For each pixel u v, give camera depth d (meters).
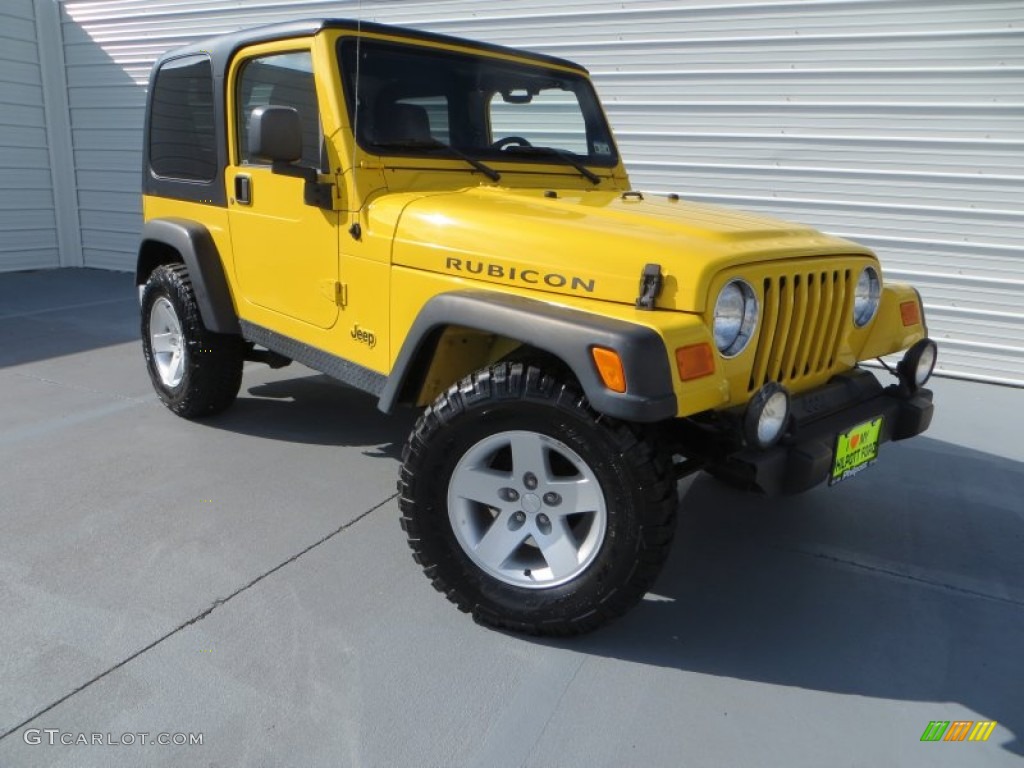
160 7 8.29
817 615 2.63
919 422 2.81
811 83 5.65
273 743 1.97
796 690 2.25
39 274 9.17
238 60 3.27
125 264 9.45
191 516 3.12
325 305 3.02
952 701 2.22
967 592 2.80
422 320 2.47
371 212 2.77
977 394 5.30
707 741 2.04
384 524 3.11
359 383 2.94
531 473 2.32
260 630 2.41
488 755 1.96
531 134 3.49
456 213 2.58
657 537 2.17
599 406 2.05
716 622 2.57
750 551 3.04
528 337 2.20
